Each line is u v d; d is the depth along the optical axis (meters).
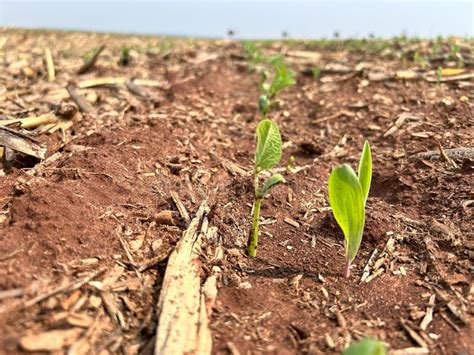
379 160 0.33
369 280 0.21
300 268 0.23
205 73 0.58
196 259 0.22
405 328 0.18
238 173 0.32
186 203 0.27
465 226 0.24
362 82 0.49
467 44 0.66
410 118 0.39
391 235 0.24
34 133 0.34
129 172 0.28
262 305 0.20
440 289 0.20
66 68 0.58
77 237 0.20
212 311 0.19
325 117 0.43
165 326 0.17
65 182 0.25
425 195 0.27
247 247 0.24
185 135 0.37
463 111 0.38
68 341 0.16
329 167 0.34
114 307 0.18
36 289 0.17
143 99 0.45
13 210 0.21
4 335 0.15
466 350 0.17
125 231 0.23
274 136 0.21
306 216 0.27
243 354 0.17
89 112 0.39
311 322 0.19
